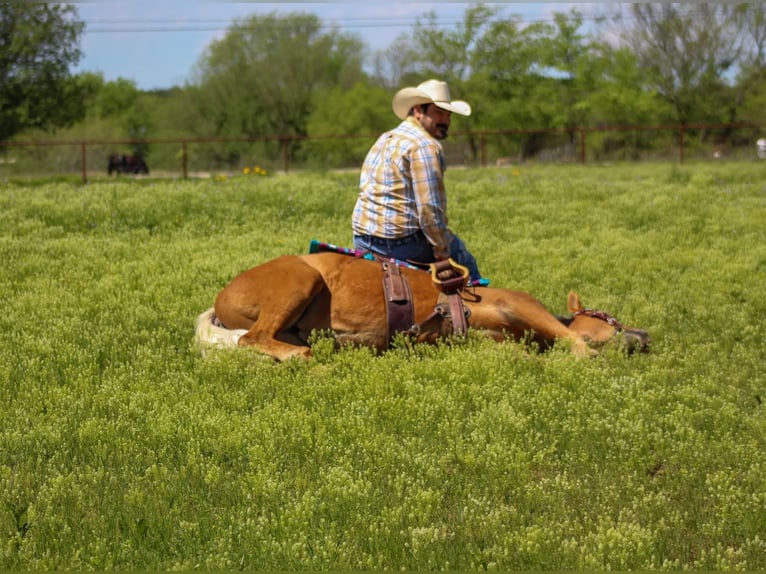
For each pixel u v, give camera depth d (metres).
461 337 5.86
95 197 13.16
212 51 65.88
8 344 6.09
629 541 3.48
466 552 3.48
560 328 5.99
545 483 4.06
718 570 3.36
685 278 8.55
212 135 66.38
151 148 60.75
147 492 3.94
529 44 50.81
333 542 3.53
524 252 9.79
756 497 3.85
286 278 5.79
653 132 46.31
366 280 5.90
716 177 17.81
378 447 4.41
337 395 5.16
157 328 6.61
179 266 8.73
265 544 3.48
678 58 47.91
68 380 5.35
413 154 6.10
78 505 3.78
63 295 7.43
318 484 4.04
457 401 5.04
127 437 4.51
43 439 4.46
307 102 66.00
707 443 4.52
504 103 50.19
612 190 15.59
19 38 36.84
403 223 6.23
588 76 49.75
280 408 4.89
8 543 3.44
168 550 3.51
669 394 5.14
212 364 5.50
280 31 65.69
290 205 12.91
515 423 4.61
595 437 4.57
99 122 57.34
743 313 7.15
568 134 48.75
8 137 38.97
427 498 3.81
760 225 11.54
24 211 11.59
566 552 3.43
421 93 6.31
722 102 47.56
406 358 5.72
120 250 9.63
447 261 6.03
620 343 5.98
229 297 5.96
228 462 4.31
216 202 12.88
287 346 5.71
